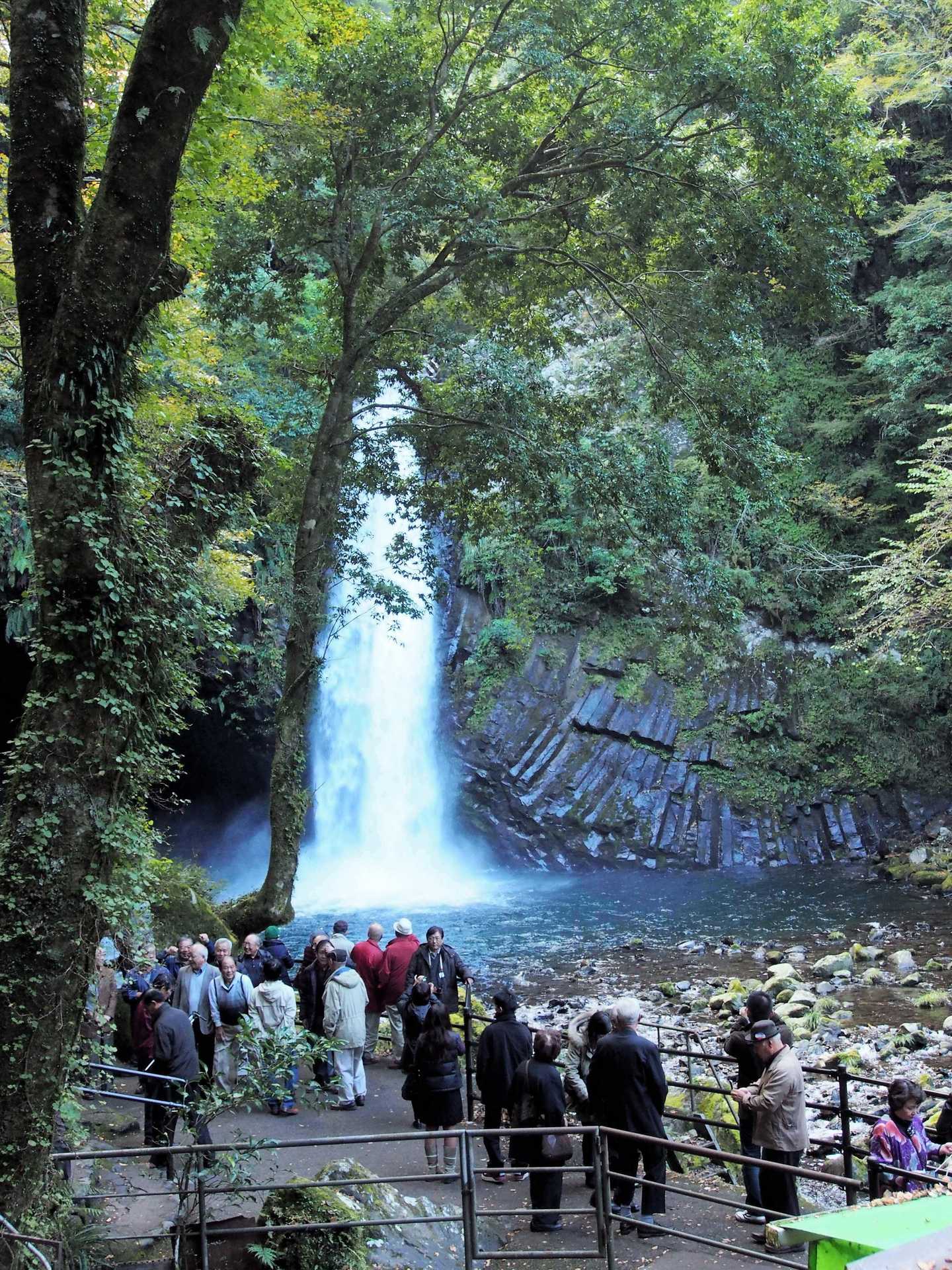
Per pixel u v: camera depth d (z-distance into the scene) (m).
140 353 7.61
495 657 34.41
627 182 17.69
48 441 6.92
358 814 34.16
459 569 35.53
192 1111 6.66
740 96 15.63
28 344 7.14
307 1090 8.28
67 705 6.77
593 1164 7.03
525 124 18.95
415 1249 6.68
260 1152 8.89
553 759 33.09
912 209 31.03
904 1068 13.16
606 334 21.16
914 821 31.17
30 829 6.55
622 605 34.78
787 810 32.16
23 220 7.21
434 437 19.47
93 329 6.98
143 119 7.05
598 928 23.88
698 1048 14.19
